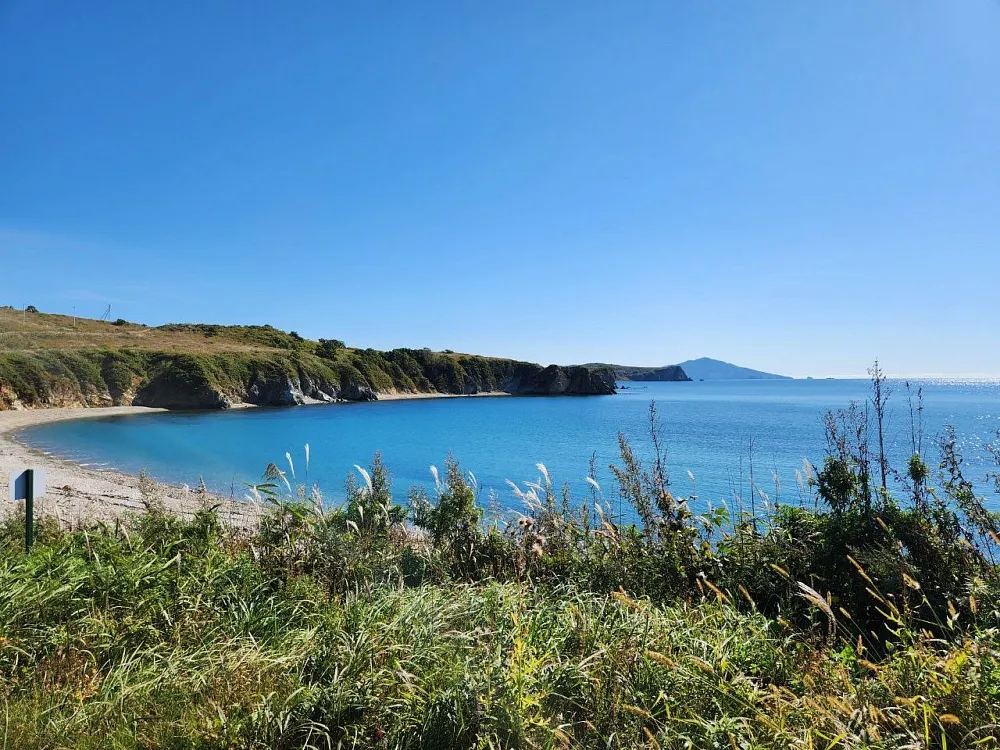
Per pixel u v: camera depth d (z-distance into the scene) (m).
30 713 3.31
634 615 4.12
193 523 6.87
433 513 6.77
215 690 3.52
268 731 3.06
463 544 6.46
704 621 4.11
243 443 48.75
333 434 58.94
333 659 3.71
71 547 5.78
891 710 2.95
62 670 3.84
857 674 3.65
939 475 5.53
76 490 20.20
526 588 5.15
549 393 190.12
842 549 5.12
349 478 7.96
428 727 2.99
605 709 3.19
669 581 5.39
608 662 3.49
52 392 77.94
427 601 4.49
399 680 3.45
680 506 6.12
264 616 4.71
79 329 117.44
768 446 45.12
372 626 4.01
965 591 4.37
